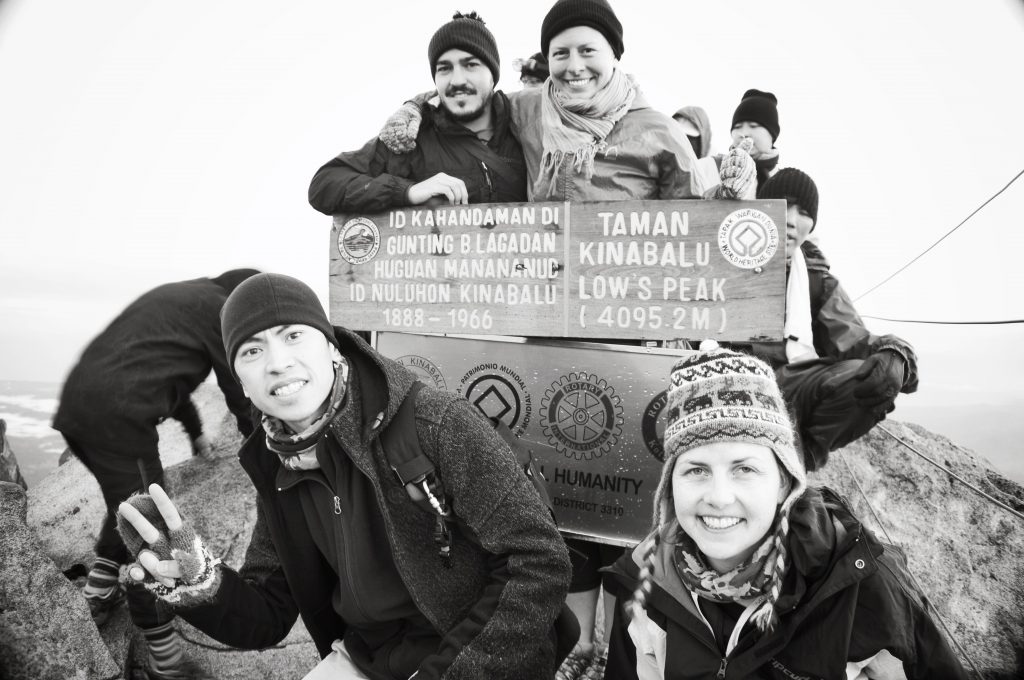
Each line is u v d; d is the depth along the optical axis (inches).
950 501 106.6
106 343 101.5
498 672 54.1
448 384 93.9
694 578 53.9
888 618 50.3
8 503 94.6
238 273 114.7
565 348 89.2
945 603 99.2
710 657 53.4
